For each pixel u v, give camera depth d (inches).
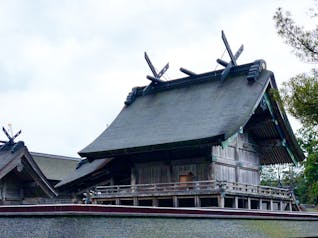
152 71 1328.7
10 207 374.9
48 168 1881.2
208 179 1047.0
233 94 1107.3
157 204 1062.4
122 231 391.9
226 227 520.7
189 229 466.0
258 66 1119.0
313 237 700.0
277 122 1129.4
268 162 1262.3
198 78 1255.5
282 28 625.3
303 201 2016.5
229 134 941.8
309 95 592.4
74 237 346.6
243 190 1036.5
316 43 613.0
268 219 612.4
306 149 1547.7
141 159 1160.2
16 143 812.0
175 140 992.2
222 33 1183.6
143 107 1282.0
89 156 1138.0
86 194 1170.0
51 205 357.1
